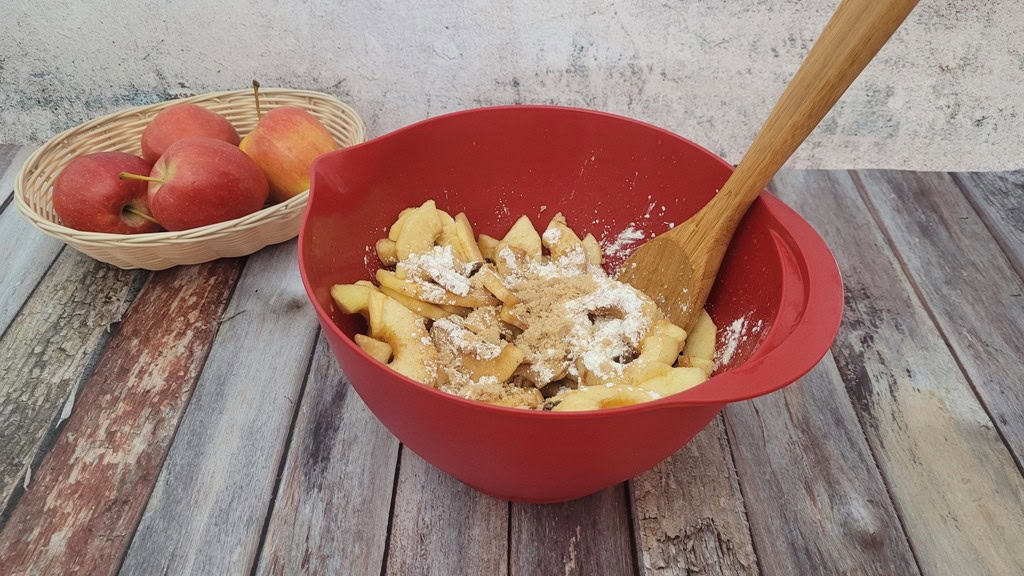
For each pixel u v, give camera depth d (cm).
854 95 139
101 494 85
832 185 136
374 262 92
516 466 66
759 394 56
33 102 143
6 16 128
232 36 132
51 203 116
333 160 81
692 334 88
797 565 79
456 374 80
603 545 81
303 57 135
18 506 84
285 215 109
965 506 85
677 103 141
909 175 139
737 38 130
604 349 80
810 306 65
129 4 127
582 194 100
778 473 88
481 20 129
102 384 98
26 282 113
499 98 141
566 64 135
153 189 108
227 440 91
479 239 101
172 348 103
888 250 121
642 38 131
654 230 97
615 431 60
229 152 108
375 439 92
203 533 81
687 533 82
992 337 106
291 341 104
